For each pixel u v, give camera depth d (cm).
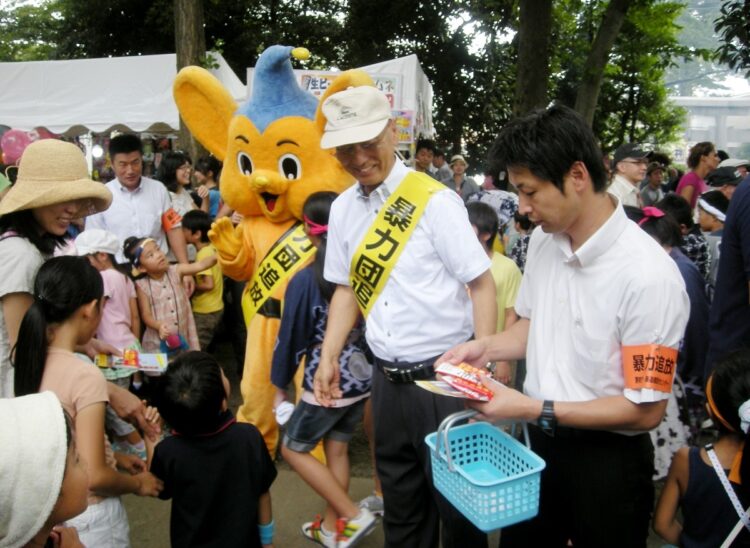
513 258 471
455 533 218
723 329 250
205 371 214
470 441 188
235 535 219
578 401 167
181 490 217
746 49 826
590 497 175
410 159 681
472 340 203
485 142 1847
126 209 443
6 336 233
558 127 153
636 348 157
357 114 207
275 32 1675
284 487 345
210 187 675
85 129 915
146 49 1725
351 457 387
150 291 391
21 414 103
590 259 163
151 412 253
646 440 177
